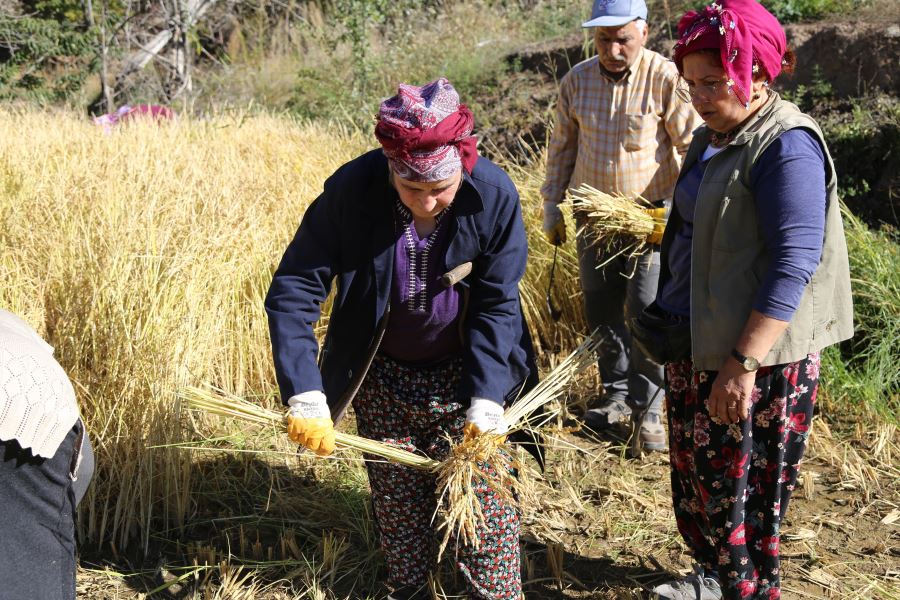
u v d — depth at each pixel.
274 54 13.27
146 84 12.78
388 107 2.32
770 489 2.69
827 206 2.55
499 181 2.56
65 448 2.01
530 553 3.49
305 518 3.65
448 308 2.68
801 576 3.32
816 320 2.57
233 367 4.47
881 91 6.45
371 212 2.55
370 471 2.95
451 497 2.51
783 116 2.48
